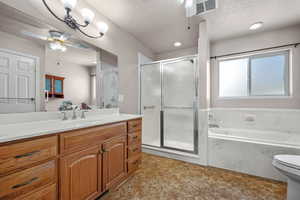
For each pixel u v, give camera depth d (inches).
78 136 42.0
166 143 104.4
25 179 30.5
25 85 46.6
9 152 28.1
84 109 66.0
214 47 108.6
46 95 52.3
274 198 52.6
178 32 93.8
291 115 81.4
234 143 73.1
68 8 49.9
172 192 56.3
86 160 44.4
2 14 41.5
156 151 96.8
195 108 89.0
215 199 52.3
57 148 36.8
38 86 50.0
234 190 57.4
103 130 50.9
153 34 96.7
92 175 46.5
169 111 104.3
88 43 67.1
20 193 29.7
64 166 38.2
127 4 65.5
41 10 49.2
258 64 98.0
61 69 56.9
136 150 70.0
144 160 87.7
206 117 80.1
